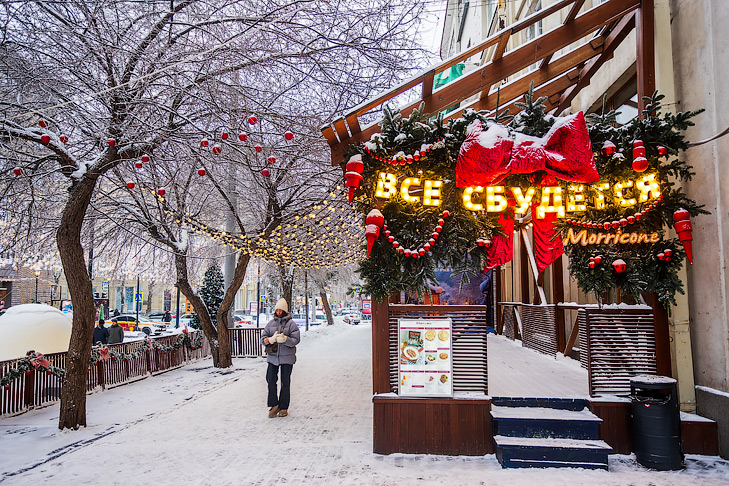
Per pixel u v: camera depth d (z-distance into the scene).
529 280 12.18
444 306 5.95
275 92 7.95
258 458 5.62
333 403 8.72
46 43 6.82
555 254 6.11
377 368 5.92
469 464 5.34
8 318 11.02
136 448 6.09
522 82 7.98
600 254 5.92
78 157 7.95
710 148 5.73
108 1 6.41
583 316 8.41
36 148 8.27
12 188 8.13
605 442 5.46
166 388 11.23
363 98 7.68
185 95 7.64
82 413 7.41
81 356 7.43
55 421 7.96
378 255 5.84
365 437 6.45
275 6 7.08
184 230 14.26
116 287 50.72
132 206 12.23
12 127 6.50
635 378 5.45
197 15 6.83
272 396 7.67
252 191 11.82
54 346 11.01
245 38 7.15
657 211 5.66
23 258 10.55
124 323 33.28
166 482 4.90
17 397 8.54
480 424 5.67
